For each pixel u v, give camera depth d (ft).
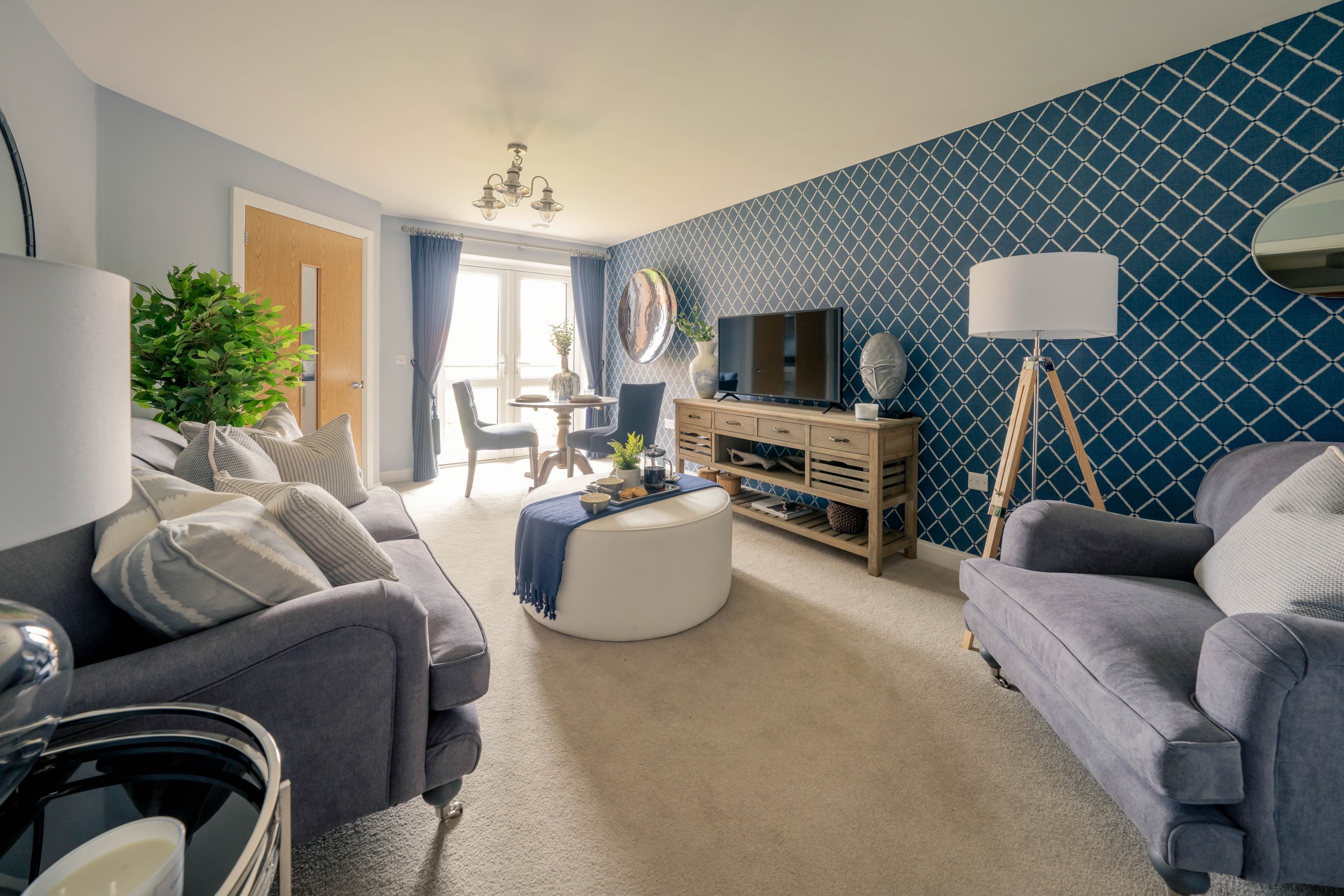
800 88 8.52
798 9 6.68
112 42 7.59
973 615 6.56
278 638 3.28
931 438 10.71
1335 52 6.50
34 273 1.72
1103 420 8.49
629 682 6.66
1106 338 8.39
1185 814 3.57
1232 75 7.18
